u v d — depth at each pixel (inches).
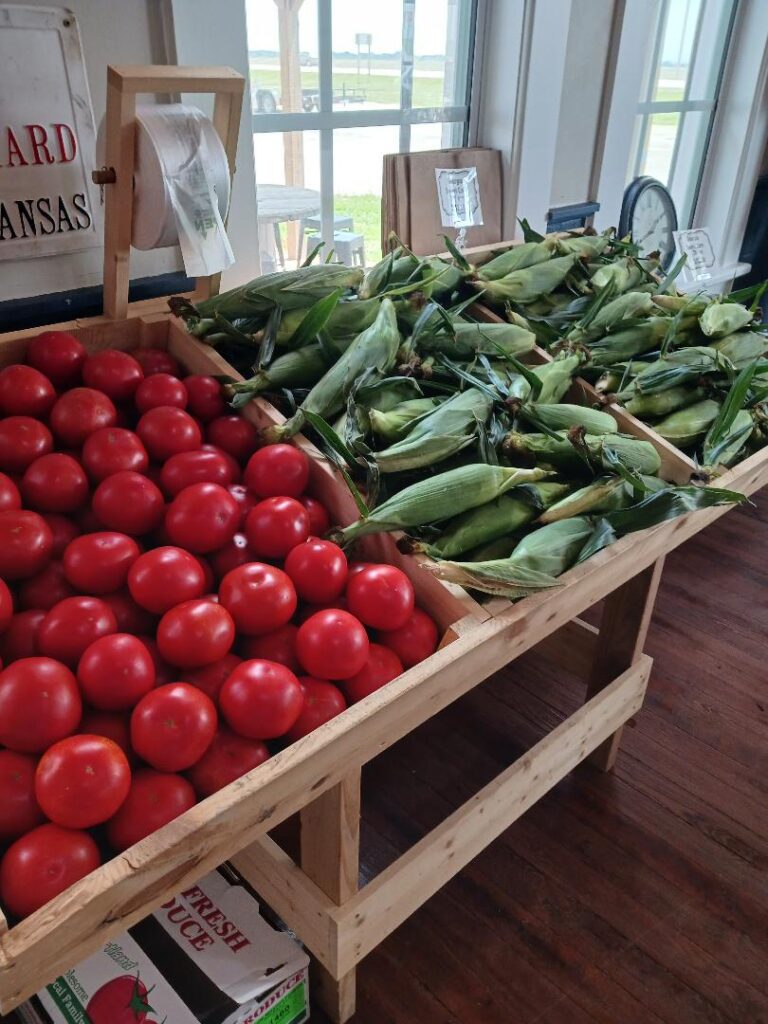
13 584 36.8
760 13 132.0
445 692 36.8
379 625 37.2
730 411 54.2
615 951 54.0
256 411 47.7
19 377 42.8
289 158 80.8
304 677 35.5
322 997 49.7
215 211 48.8
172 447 42.9
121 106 43.6
